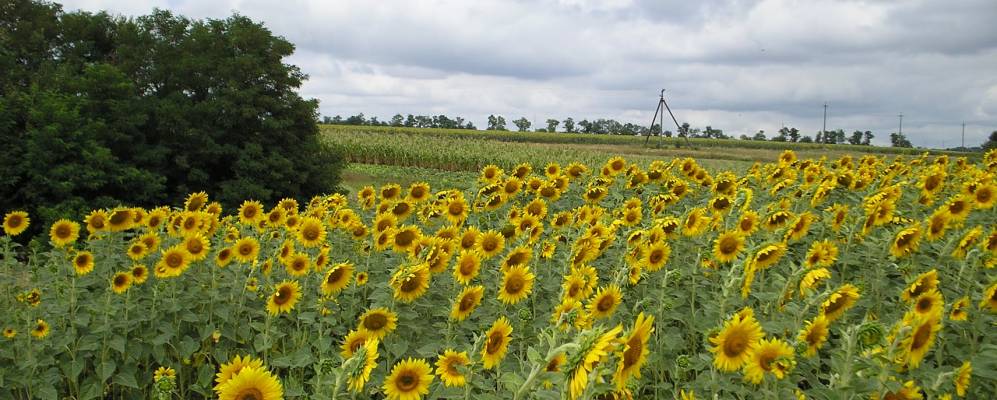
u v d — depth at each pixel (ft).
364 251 22.54
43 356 16.51
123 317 17.76
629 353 9.04
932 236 19.21
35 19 67.72
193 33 70.95
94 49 71.61
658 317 15.43
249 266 20.22
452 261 20.51
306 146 75.15
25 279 23.93
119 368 17.49
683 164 33.40
